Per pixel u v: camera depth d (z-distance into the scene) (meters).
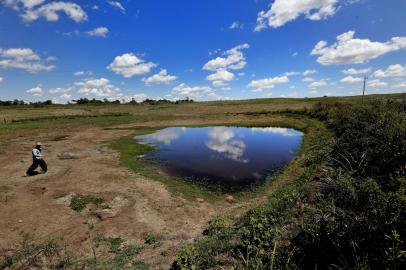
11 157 21.66
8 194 13.05
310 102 86.25
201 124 48.03
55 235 9.26
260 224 8.18
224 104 98.94
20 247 8.49
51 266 7.54
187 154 23.45
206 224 10.30
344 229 6.15
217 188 14.77
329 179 9.73
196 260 7.21
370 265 5.07
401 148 9.52
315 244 6.41
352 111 23.97
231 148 26.19
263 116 54.94
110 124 47.41
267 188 14.57
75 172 17.16
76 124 46.19
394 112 15.20
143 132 37.91
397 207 5.56
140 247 8.53
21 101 126.19
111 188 14.09
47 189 13.80
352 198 7.46
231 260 7.20
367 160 10.54
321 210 7.56
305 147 23.94
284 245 7.19
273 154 23.11
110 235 9.33
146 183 15.14
